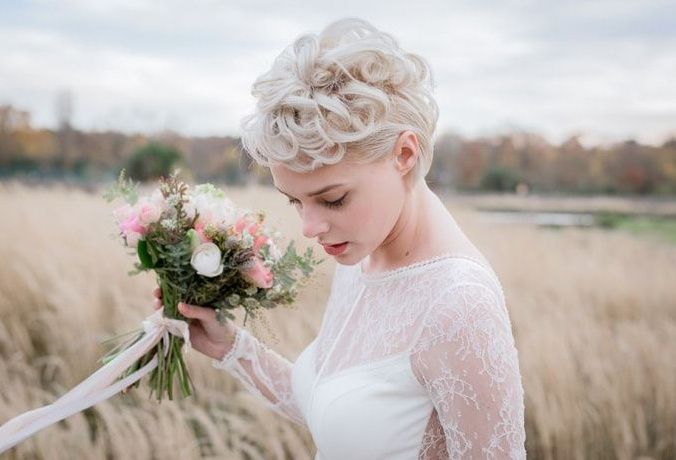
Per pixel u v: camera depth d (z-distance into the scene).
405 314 1.31
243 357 1.72
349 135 1.15
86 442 2.86
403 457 1.30
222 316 1.53
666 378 3.49
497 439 1.19
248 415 3.42
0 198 6.92
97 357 3.90
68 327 3.95
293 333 3.74
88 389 1.54
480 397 1.19
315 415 1.41
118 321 4.16
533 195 29.83
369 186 1.22
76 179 25.12
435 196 1.43
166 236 1.44
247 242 1.45
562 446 3.16
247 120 1.22
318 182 1.20
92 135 25.94
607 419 3.31
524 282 5.95
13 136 25.78
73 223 6.22
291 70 1.19
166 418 2.85
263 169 1.35
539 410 3.19
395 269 1.37
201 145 23.34
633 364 3.63
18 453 2.78
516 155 31.62
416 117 1.24
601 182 30.91
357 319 1.44
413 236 1.37
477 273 1.26
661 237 12.11
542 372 3.46
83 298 4.23
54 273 4.36
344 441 1.33
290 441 2.81
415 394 1.29
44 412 1.51
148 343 1.59
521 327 4.57
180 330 1.59
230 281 1.52
